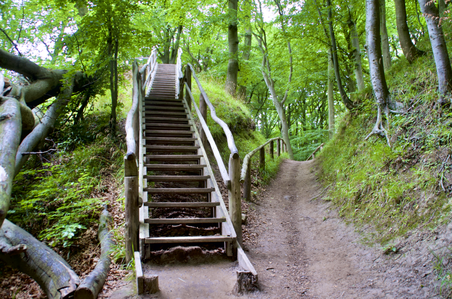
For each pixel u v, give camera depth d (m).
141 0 7.22
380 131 5.58
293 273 3.74
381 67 5.93
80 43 7.39
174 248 3.82
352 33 10.27
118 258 3.71
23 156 5.54
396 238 3.67
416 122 5.04
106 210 4.67
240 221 4.23
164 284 3.28
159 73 13.02
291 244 4.59
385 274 3.26
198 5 13.57
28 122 5.54
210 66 21.38
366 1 6.08
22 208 4.68
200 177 5.09
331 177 6.75
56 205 4.85
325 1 8.36
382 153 5.11
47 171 5.82
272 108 27.39
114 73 7.34
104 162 6.25
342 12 10.10
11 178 3.43
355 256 3.81
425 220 3.53
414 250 3.31
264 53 15.02
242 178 6.13
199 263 3.79
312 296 3.23
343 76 13.52
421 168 4.20
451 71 4.70
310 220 5.39
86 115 8.19
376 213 4.31
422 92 5.36
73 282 3.05
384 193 4.39
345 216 4.91
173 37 18.08
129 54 8.35
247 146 9.83
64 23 9.81
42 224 4.55
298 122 29.95
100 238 4.10
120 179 5.62
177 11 13.20
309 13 8.57
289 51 14.62
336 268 3.70
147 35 7.35
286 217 5.75
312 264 3.92
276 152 13.98
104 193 5.29
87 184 5.45
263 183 7.82
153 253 3.79
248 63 16.69
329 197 5.89
